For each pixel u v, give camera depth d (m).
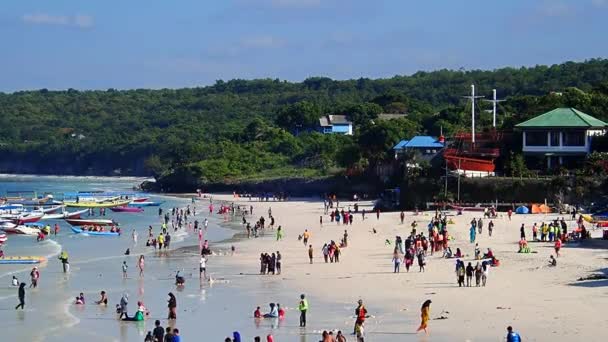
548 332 46.81
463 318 52.22
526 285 62.12
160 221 147.25
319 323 54.41
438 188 133.12
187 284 72.25
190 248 100.44
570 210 115.50
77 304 64.19
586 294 57.19
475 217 112.56
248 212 158.50
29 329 56.00
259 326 54.47
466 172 131.75
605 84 175.38
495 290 60.94
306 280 71.88
